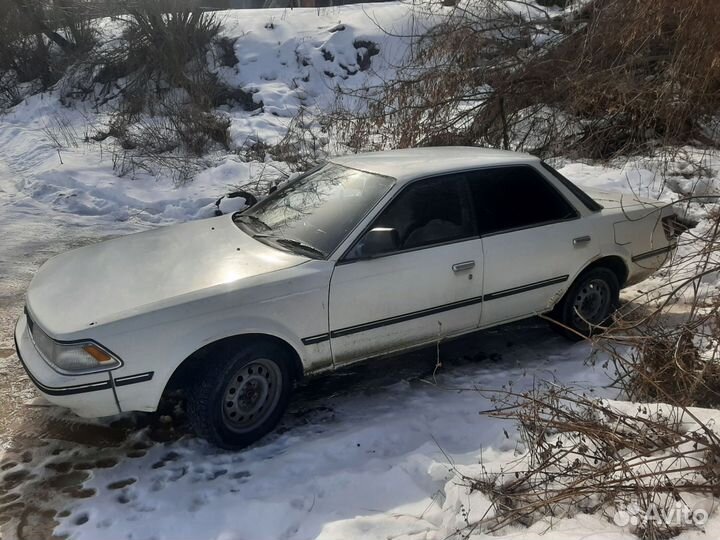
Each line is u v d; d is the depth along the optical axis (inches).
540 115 372.5
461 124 372.5
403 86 366.3
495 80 361.1
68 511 121.7
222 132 464.8
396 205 155.4
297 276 141.8
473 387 165.9
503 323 175.3
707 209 270.8
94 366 125.3
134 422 152.9
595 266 188.5
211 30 629.9
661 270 227.3
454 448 138.7
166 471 133.6
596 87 336.5
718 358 154.9
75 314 132.4
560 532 102.8
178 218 337.7
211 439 137.7
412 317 157.2
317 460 134.8
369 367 181.0
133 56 603.5
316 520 115.6
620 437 120.6
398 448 139.9
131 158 416.5
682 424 124.7
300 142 419.8
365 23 643.5
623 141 367.6
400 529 111.3
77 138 501.4
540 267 174.6
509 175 173.9
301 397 164.9
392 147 368.2
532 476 119.6
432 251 157.0
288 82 595.8
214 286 137.3
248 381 140.3
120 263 154.6
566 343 193.0
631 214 192.7
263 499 122.2
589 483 114.4
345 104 507.8
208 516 118.0
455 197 163.9
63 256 170.1
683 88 321.4
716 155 336.5
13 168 443.2
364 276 148.8
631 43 337.1
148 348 128.5
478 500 114.4
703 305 182.1
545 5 444.1
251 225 171.8
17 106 644.1
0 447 142.0
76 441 144.9
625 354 179.8
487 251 165.0
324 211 161.2
